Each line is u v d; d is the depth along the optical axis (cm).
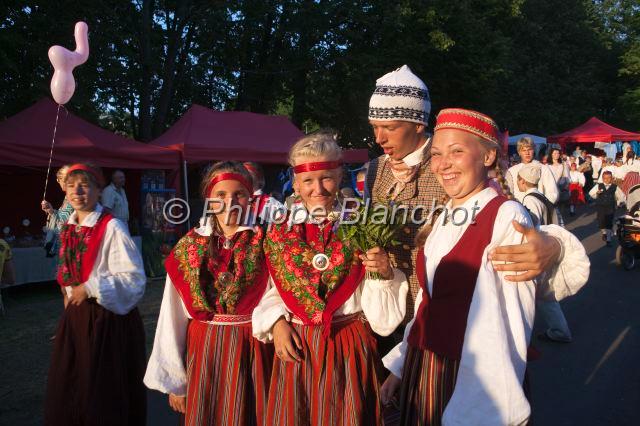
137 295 308
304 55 1867
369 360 222
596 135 2322
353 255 221
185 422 241
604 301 686
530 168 577
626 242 867
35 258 797
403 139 248
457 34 2009
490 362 157
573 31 3216
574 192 1590
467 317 165
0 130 779
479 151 175
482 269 164
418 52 1909
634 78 3597
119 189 878
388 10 1811
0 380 459
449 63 2048
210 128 1063
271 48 1933
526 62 2978
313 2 1756
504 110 2848
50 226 766
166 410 412
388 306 217
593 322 598
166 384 249
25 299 764
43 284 862
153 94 1781
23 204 958
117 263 307
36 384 451
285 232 232
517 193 611
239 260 244
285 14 1778
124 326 311
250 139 1089
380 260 210
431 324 174
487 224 168
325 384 214
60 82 399
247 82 1933
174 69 1730
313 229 228
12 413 397
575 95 3092
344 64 1856
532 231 159
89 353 299
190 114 1094
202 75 1864
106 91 1628
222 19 1669
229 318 244
